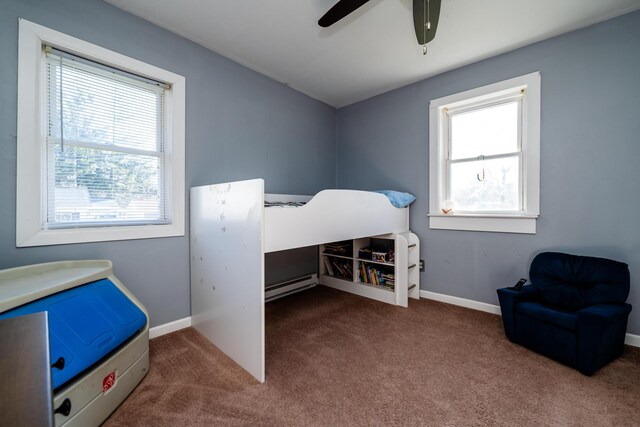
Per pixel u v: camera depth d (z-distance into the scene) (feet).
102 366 3.99
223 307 5.96
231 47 7.59
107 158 6.12
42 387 1.41
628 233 6.30
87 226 5.82
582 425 4.00
